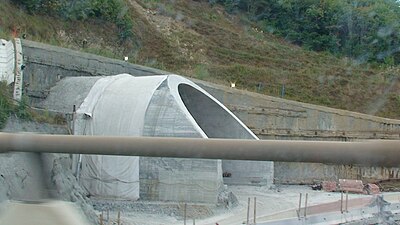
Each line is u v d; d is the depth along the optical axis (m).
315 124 59.09
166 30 77.00
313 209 38.44
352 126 59.72
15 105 36.31
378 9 85.00
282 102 58.53
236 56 77.50
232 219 35.06
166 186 37.91
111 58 55.44
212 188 37.50
